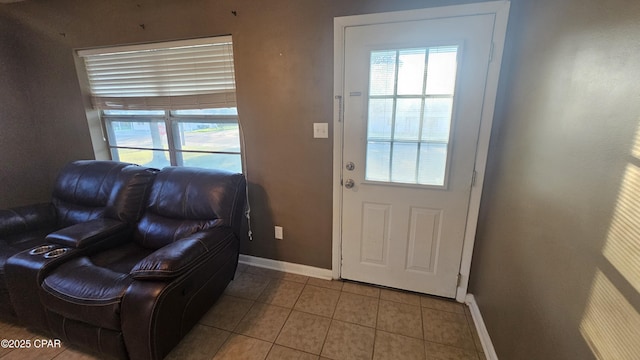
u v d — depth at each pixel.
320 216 2.10
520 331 1.19
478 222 1.77
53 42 2.37
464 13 1.50
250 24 1.88
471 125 1.63
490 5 1.46
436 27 1.55
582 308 0.82
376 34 1.65
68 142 2.63
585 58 0.87
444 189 1.77
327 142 1.93
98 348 1.40
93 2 2.15
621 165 0.70
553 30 1.08
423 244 1.91
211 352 1.55
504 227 1.43
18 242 1.93
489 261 1.61
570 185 0.91
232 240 1.87
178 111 2.38
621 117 0.71
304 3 1.74
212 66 2.10
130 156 2.67
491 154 1.64
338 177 1.96
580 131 0.87
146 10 2.06
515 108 1.38
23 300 1.51
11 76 2.47
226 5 1.88
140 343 1.30
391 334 1.67
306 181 2.06
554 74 1.05
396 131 1.77
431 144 1.73
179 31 2.03
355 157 1.89
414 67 1.64
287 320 1.78
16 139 2.55
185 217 1.90
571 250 0.89
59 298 1.37
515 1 1.43
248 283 2.14
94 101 2.51
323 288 2.08
